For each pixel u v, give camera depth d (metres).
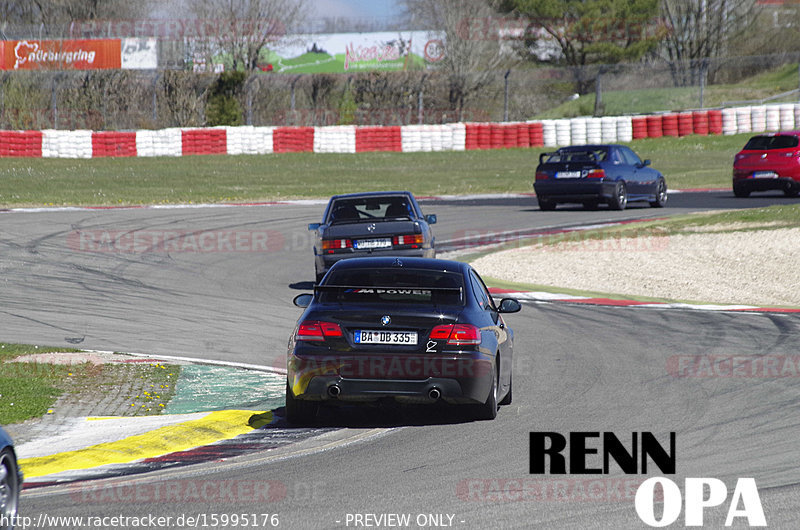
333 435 27.45
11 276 61.94
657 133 177.00
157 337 45.09
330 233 54.09
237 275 64.62
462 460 24.30
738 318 49.06
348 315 27.52
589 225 85.00
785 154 98.00
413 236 53.81
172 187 123.50
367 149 167.50
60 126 181.25
